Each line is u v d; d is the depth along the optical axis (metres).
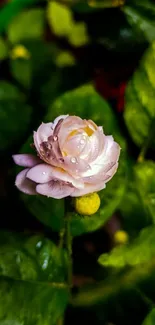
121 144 0.42
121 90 0.50
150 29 0.48
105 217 0.41
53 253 0.40
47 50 0.56
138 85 0.44
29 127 0.50
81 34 0.57
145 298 0.43
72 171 0.33
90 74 0.55
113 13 0.52
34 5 0.60
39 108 0.52
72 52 0.58
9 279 0.38
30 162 0.36
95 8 0.53
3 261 0.39
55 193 0.34
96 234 0.50
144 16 0.48
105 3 0.50
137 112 0.44
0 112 0.50
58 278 0.40
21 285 0.38
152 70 0.43
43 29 0.59
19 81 0.54
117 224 0.49
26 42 0.56
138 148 0.49
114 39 0.51
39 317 0.38
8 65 0.57
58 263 0.40
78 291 0.44
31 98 0.53
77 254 0.49
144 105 0.44
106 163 0.34
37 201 0.41
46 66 0.55
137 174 0.44
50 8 0.57
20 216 0.51
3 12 0.58
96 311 0.44
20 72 0.54
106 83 0.52
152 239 0.40
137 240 0.41
